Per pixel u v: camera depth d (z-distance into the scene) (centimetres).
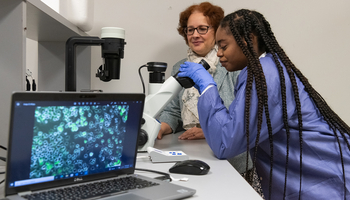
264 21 116
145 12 204
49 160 63
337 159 103
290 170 108
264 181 119
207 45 175
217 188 74
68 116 65
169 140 148
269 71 102
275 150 109
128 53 206
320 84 201
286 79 103
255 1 201
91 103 69
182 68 120
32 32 150
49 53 179
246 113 98
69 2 144
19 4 88
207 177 84
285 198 108
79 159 68
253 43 113
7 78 89
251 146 104
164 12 204
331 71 200
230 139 100
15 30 88
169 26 205
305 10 199
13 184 58
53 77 179
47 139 62
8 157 57
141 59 207
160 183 72
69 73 94
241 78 108
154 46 206
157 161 100
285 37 201
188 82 117
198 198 67
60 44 178
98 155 72
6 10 88
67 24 133
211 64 170
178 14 205
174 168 88
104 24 204
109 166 74
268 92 99
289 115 103
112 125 74
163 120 176
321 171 102
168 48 206
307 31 200
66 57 95
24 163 59
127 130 77
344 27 198
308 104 108
